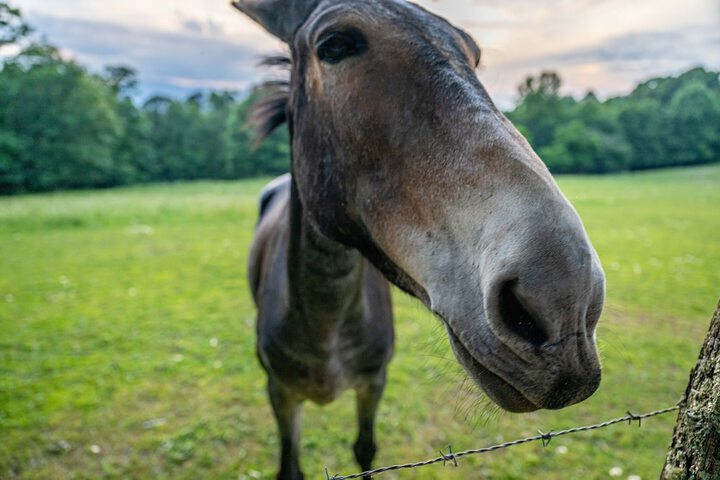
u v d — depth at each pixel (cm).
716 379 108
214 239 1056
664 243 952
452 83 112
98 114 3462
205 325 534
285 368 218
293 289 192
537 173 95
